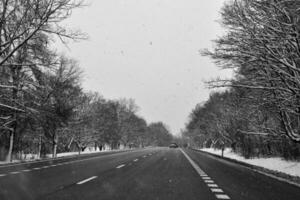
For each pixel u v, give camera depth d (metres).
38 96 31.75
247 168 23.86
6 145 33.50
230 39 17.84
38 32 27.41
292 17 16.03
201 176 17.27
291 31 16.20
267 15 16.70
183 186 13.24
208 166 24.69
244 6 17.39
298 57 16.73
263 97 20.22
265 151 34.94
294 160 25.97
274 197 11.18
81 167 21.12
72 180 14.35
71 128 46.53
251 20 17.23
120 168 21.02
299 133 21.53
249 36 17.39
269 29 16.91
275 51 17.52
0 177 14.73
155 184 13.68
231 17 17.59
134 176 16.53
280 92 18.80
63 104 36.31
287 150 27.53
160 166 23.48
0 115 30.72
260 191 12.47
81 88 41.84
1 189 11.33
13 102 29.75
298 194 11.94
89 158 32.25
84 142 57.50
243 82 19.75
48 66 28.17
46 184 12.97
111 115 78.25
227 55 18.41
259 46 17.28
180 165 24.89
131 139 104.94
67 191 11.37
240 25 17.61
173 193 11.42
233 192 11.99
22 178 14.62
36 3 23.91
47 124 34.81
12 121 29.89
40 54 29.30
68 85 37.66
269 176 18.16
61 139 54.19
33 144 43.81
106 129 70.38
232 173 19.53
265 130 24.89
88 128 55.06
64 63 36.38
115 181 14.34
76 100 43.47
